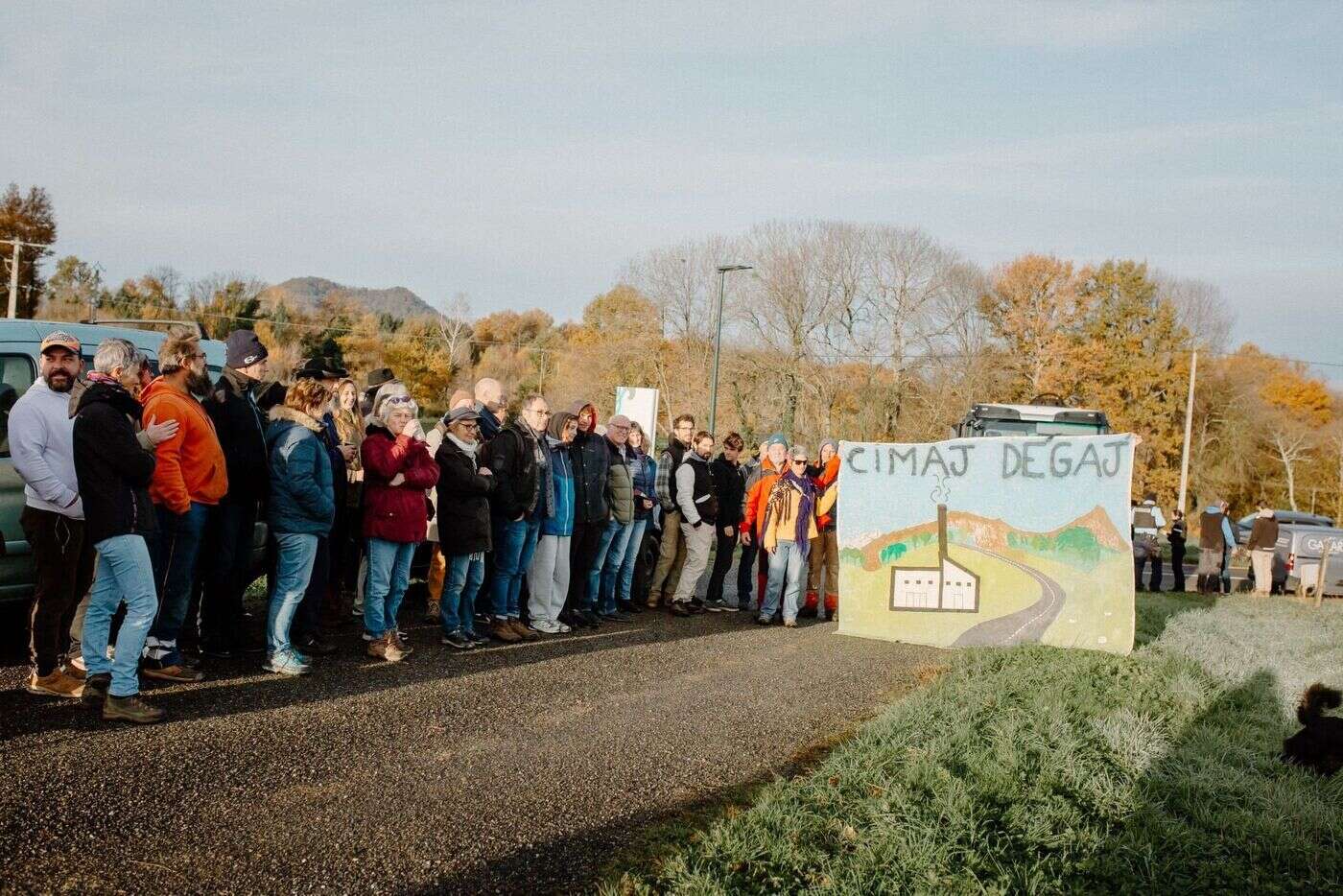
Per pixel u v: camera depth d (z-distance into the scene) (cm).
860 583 1024
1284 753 660
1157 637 1116
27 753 484
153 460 558
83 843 397
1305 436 5906
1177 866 463
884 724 624
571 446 938
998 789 523
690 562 1110
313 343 5834
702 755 576
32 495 584
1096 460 972
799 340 4772
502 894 388
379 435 738
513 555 859
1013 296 5553
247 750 518
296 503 671
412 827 443
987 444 1004
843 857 432
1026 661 866
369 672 701
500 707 641
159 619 634
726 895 384
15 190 5056
